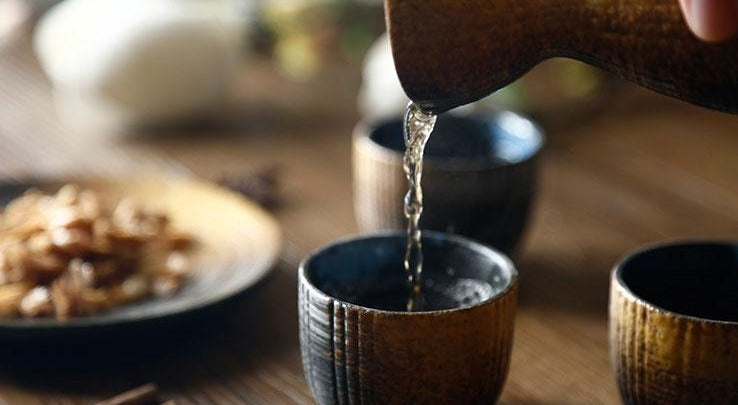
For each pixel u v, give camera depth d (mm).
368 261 447
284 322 508
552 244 571
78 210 527
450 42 372
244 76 846
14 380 469
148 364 478
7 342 468
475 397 408
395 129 556
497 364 411
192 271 525
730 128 727
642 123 733
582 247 569
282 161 676
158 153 694
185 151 697
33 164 672
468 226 513
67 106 783
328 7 832
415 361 398
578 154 679
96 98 711
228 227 555
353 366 402
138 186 589
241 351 487
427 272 448
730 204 618
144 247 528
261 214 553
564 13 376
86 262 510
